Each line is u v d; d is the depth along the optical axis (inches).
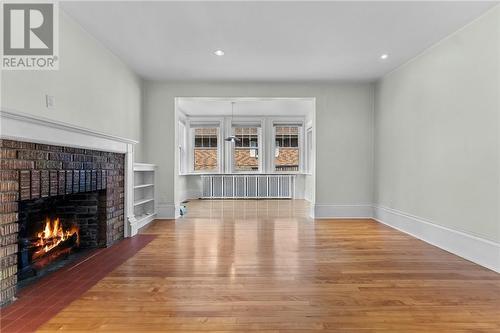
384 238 170.1
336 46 159.9
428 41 152.6
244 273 114.3
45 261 122.5
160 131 228.8
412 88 177.8
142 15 127.3
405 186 185.8
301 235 177.0
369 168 234.8
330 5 119.0
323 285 103.0
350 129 234.2
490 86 120.4
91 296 94.5
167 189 231.3
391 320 80.0
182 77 217.6
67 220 149.7
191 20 131.8
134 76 206.4
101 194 151.5
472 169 130.0
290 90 232.1
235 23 134.5
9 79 97.7
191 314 83.1
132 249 147.6
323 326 77.0
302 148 378.0
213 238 169.8
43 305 88.4
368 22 133.0
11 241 89.7
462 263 126.6
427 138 162.9
